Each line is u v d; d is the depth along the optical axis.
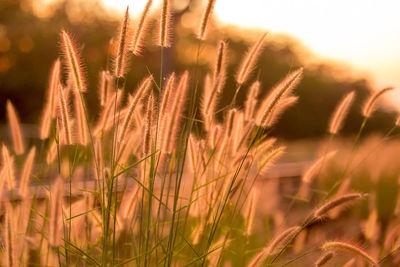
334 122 1.25
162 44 1.05
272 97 1.05
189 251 1.19
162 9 1.04
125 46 1.03
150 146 1.04
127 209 1.12
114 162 1.04
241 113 1.15
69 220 1.08
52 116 1.12
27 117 9.20
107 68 1.12
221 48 1.13
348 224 1.54
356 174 1.74
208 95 1.14
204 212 1.18
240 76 1.14
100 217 1.14
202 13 1.09
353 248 1.01
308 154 3.62
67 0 9.22
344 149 2.03
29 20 9.44
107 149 1.14
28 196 1.17
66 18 9.14
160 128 1.05
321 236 1.44
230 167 1.15
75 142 1.08
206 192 1.17
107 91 1.12
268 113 1.04
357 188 1.72
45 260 1.13
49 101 1.11
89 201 1.13
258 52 1.14
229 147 1.20
